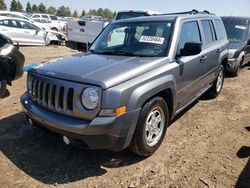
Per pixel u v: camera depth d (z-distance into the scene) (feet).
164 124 13.70
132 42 15.28
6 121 16.81
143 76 12.16
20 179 11.52
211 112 19.34
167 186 11.28
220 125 17.16
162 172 12.17
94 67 12.34
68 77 11.50
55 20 104.78
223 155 13.60
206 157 13.39
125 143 11.56
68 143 11.86
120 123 11.05
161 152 13.73
